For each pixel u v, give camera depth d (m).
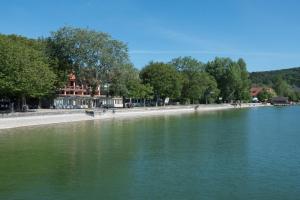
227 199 32.00
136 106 175.88
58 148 55.66
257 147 57.88
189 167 43.31
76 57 128.25
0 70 93.94
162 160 47.28
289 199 32.09
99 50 128.75
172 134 75.25
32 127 86.62
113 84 134.38
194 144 60.91
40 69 103.00
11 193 33.28
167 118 127.75
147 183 36.50
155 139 66.88
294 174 40.09
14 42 104.69
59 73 124.44
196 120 117.62
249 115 150.25
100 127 89.56
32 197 32.25
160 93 182.00
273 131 82.12
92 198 32.12
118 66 130.75
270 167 43.56
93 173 40.25
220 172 41.00
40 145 58.31
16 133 73.44
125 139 66.62
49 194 33.00
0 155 49.81
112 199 31.81
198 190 34.38
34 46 123.75
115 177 38.69
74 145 58.75
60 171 40.97
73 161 46.16
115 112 133.75
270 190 34.50
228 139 67.50
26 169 41.91
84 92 176.62
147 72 181.88
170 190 34.28
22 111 107.00
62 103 163.88
